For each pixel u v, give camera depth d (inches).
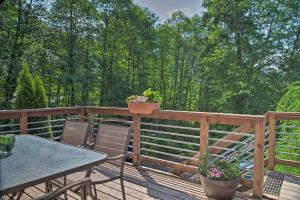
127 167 142.3
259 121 102.7
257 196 105.6
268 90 454.3
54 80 441.1
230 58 465.7
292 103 191.3
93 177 88.4
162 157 378.0
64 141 108.0
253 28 454.6
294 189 116.9
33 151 75.5
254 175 106.0
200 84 619.5
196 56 621.6
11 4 350.6
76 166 62.1
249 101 453.1
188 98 658.2
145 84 588.4
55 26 431.8
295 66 454.6
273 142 141.9
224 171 101.3
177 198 103.6
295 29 452.8
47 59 421.4
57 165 62.8
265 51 456.4
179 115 126.3
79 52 470.0
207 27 504.4
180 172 133.9
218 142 125.9
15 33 360.2
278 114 137.3
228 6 447.8
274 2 448.5
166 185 117.0
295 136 166.4
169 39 637.3
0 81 339.0
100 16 486.6
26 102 185.8
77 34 460.1
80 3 454.6
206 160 108.7
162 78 655.8
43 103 196.7
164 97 663.1
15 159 67.6
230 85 463.5
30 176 55.4
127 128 95.3
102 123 106.1
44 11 400.8
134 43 547.2
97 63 506.6
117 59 539.2
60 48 442.6
